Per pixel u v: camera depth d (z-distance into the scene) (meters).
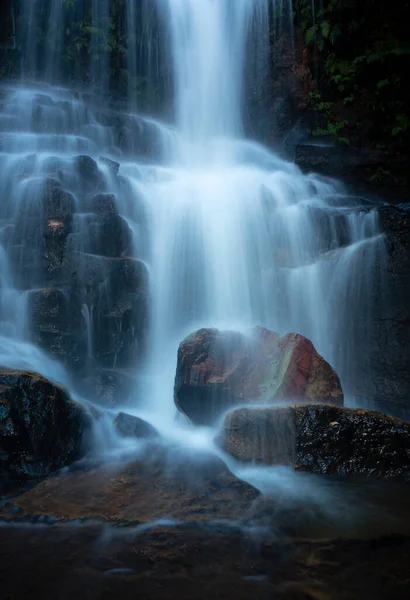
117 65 19.97
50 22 19.20
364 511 4.55
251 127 18.53
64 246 8.84
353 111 16.25
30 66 18.80
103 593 3.17
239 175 13.34
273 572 3.45
